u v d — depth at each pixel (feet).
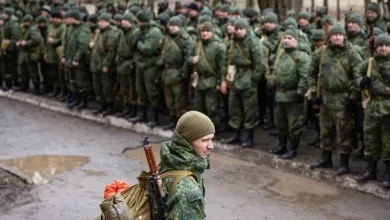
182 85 35.12
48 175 29.55
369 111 25.75
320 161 28.68
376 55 25.30
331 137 28.09
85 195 26.94
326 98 27.35
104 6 48.14
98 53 39.29
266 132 35.68
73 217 24.56
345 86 26.76
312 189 27.32
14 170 29.68
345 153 27.50
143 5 49.62
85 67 41.11
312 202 25.82
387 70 25.12
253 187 27.84
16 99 47.55
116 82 39.42
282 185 27.96
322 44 30.89
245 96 31.48
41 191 27.37
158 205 12.13
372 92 25.59
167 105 35.94
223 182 28.50
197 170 12.37
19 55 46.42
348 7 49.11
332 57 26.99
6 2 53.57
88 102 44.47
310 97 28.02
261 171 29.91
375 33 29.12
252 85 31.32
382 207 25.05
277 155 30.76
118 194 12.54
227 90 32.65
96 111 40.91
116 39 38.40
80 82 41.29
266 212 24.85
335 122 27.50
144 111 38.22
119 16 39.11
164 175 12.37
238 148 32.35
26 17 45.55
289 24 33.35
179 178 12.15
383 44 24.94
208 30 32.71
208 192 27.20
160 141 35.40
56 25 43.83
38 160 31.99
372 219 23.90
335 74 26.76
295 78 29.27
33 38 45.24
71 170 30.32
